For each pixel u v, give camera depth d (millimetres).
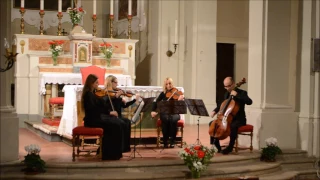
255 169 7113
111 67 11570
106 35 13602
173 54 12258
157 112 7977
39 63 10984
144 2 12656
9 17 6945
